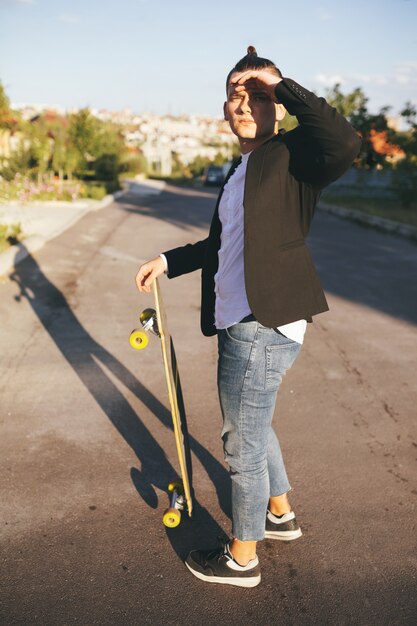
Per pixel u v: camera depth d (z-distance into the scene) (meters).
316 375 4.51
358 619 2.12
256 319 1.95
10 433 3.39
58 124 32.44
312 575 2.35
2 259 7.89
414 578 2.34
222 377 2.14
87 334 5.25
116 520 2.65
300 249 1.99
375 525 2.67
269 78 1.82
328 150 1.74
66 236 10.89
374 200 23.98
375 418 3.79
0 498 2.77
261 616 2.12
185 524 2.65
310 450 3.34
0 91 17.92
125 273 7.97
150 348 4.95
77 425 3.53
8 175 21.53
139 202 21.00
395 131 20.86
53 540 2.49
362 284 8.00
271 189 1.89
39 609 2.11
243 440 2.15
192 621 2.09
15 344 4.89
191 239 11.39
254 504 2.20
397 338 5.55
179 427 2.42
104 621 2.06
